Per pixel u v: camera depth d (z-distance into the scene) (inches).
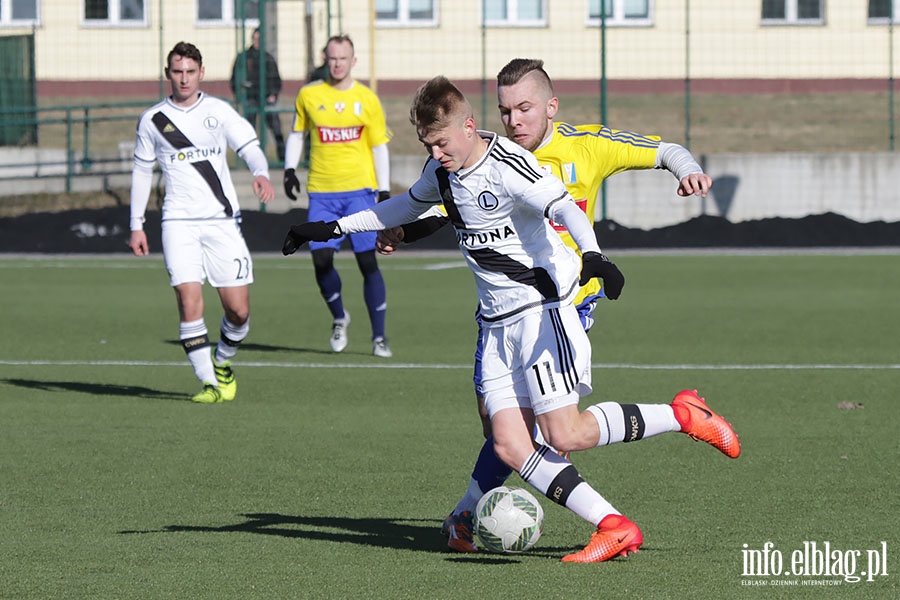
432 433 978.1
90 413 1071.6
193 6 3855.8
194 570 604.7
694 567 605.3
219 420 1037.8
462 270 2386.8
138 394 1174.3
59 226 2935.5
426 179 636.7
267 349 1469.0
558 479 610.2
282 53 3681.1
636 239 2854.3
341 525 701.9
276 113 3122.5
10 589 571.8
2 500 762.2
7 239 2874.0
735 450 657.6
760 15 3816.4
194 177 1115.3
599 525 611.5
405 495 776.3
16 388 1205.1
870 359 1364.4
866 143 3501.5
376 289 1402.6
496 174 588.4
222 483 809.5
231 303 1124.5
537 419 607.5
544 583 577.3
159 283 2208.4
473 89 3826.3
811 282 2145.7
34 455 896.9
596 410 623.2
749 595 559.5
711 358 1375.5
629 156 709.3
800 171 2974.9
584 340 610.2
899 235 2866.6
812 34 3821.4
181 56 1102.4
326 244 1418.6
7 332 1612.9
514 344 610.2
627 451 904.3
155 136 1114.7
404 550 645.9
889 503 745.6
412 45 3826.3
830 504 743.1
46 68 3865.7
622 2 3858.3
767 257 2573.8
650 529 684.1
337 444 935.7
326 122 1423.5
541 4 3848.4
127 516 722.8
